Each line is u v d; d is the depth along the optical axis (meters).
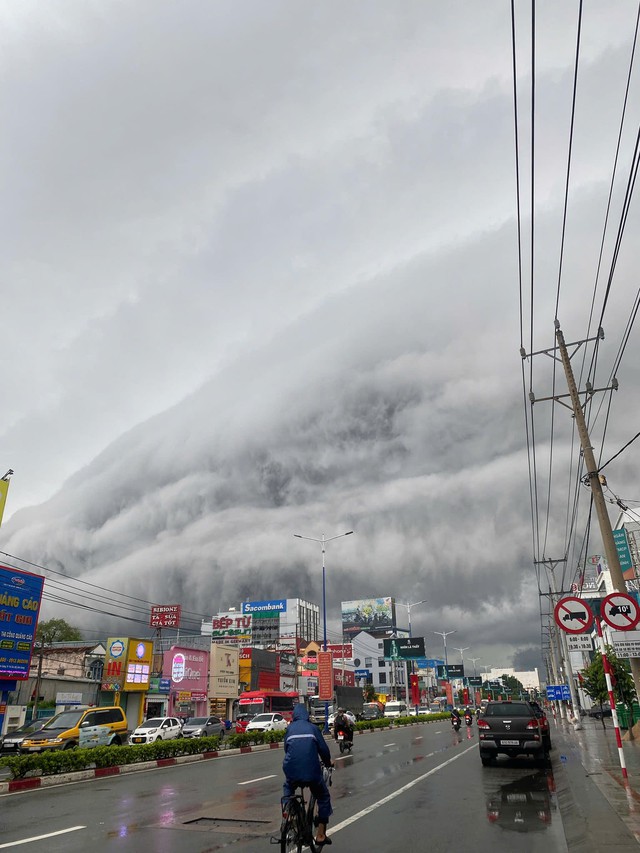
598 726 37.38
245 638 97.81
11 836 8.88
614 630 11.91
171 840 8.32
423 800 11.51
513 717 17.25
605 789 11.05
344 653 88.69
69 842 8.34
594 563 74.44
